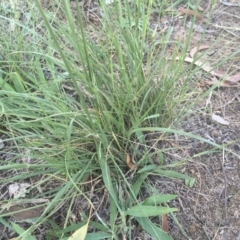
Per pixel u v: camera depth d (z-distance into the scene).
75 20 0.39
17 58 0.34
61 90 0.33
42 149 0.29
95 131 0.27
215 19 0.40
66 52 0.33
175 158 0.31
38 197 0.30
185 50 0.29
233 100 0.34
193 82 0.34
